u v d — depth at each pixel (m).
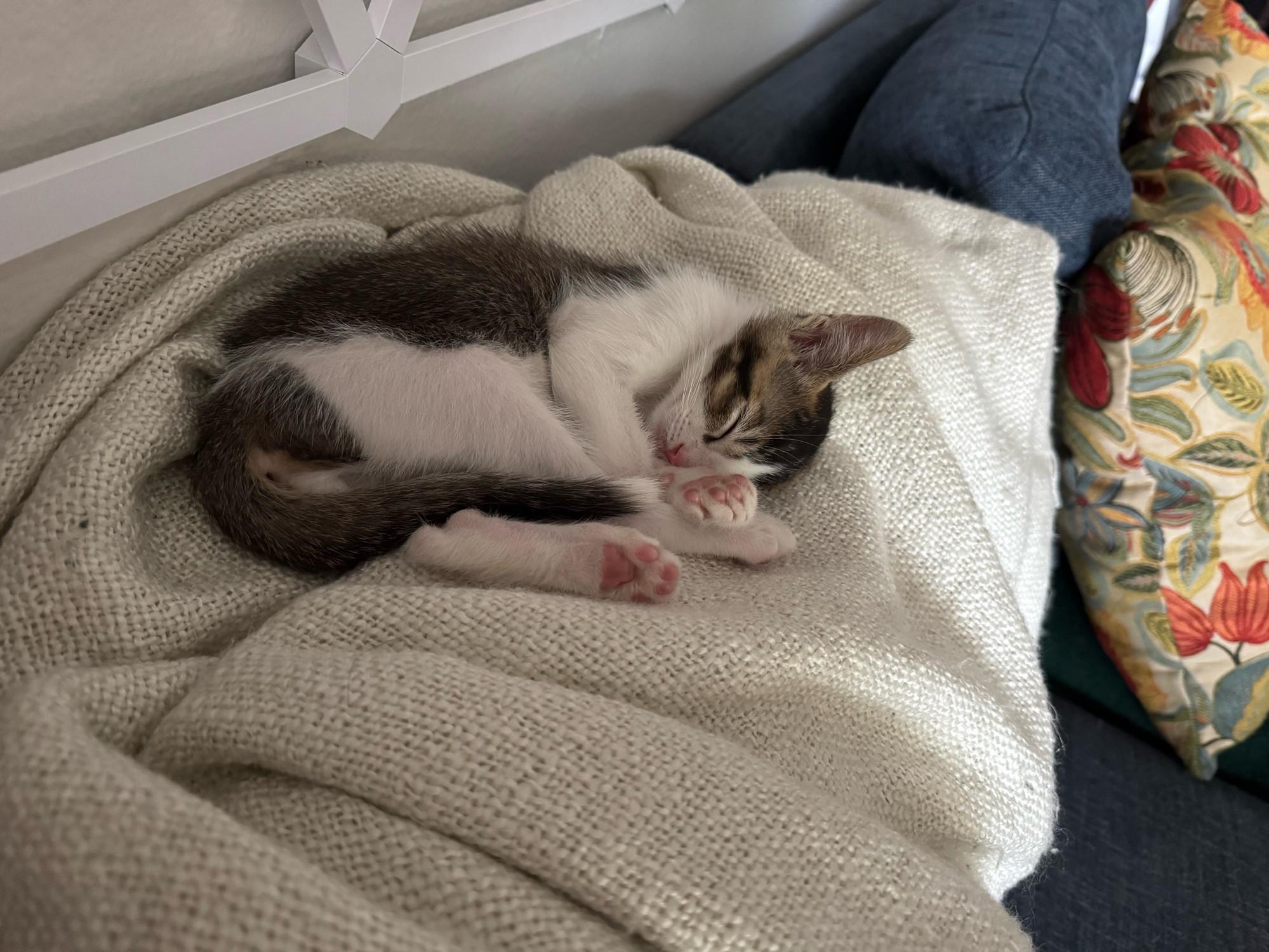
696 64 0.56
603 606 0.27
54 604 0.25
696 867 0.21
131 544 0.27
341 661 0.23
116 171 0.27
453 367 0.33
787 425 0.38
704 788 0.23
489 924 0.20
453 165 0.46
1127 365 0.46
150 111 0.30
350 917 0.18
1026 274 0.46
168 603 0.27
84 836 0.19
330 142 0.38
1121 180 0.48
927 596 0.35
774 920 0.21
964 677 0.30
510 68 0.43
